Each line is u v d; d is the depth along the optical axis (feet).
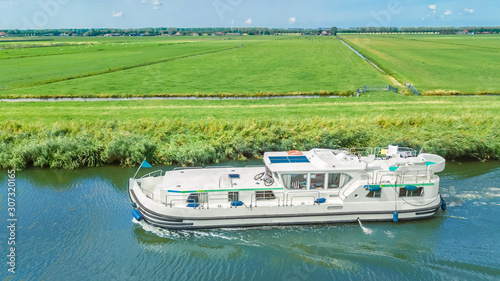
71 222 65.98
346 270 54.13
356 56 358.23
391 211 65.10
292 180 64.18
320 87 195.31
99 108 138.92
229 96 178.40
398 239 61.46
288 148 100.73
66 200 74.49
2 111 131.44
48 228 63.93
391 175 64.90
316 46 496.64
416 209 65.51
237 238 61.77
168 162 95.14
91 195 76.95
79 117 123.44
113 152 93.81
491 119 114.21
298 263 55.88
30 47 473.67
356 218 65.10
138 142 96.68
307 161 66.28
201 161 95.66
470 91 176.45
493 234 62.34
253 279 52.75
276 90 188.85
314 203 63.98
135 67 284.61
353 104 145.59
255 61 325.21
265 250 58.90
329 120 113.60
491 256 56.70
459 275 52.75
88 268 54.34
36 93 175.63
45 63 297.74
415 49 411.34
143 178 70.08
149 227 63.93
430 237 61.77
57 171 90.17
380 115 116.88
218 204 64.08
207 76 240.53
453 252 57.88
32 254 56.95
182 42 647.15
